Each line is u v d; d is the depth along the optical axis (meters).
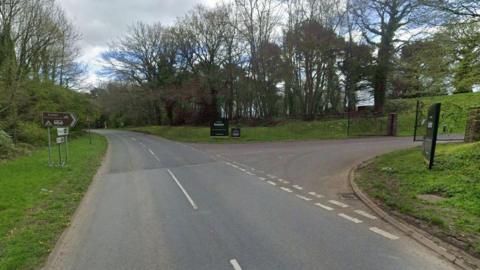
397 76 27.75
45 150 20.20
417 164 10.23
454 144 13.03
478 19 9.02
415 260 4.40
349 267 4.25
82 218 6.61
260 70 36.12
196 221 6.27
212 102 41.84
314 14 33.47
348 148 18.36
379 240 5.13
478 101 22.20
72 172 12.02
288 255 4.66
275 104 38.91
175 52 43.44
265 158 15.78
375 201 7.25
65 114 13.96
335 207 7.08
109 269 4.36
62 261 4.61
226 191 8.83
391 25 25.78
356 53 32.69
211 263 4.46
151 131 48.47
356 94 38.03
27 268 4.39
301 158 15.16
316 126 30.94
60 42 29.52
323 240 5.18
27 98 22.64
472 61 9.64
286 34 33.97
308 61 33.81
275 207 7.16
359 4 28.98
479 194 6.68
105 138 36.28
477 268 4.08
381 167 10.88
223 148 21.78
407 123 30.45
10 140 17.09
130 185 9.95
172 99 42.84
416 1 10.80
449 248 4.66
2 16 21.34
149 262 4.54
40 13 24.77
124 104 56.28
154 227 5.97
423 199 6.95
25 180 10.04
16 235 5.53
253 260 4.52
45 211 6.99
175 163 14.86
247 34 36.31
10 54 21.55
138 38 44.06
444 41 9.98
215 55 39.84
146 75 44.94
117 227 6.02
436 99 24.48
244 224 6.04
